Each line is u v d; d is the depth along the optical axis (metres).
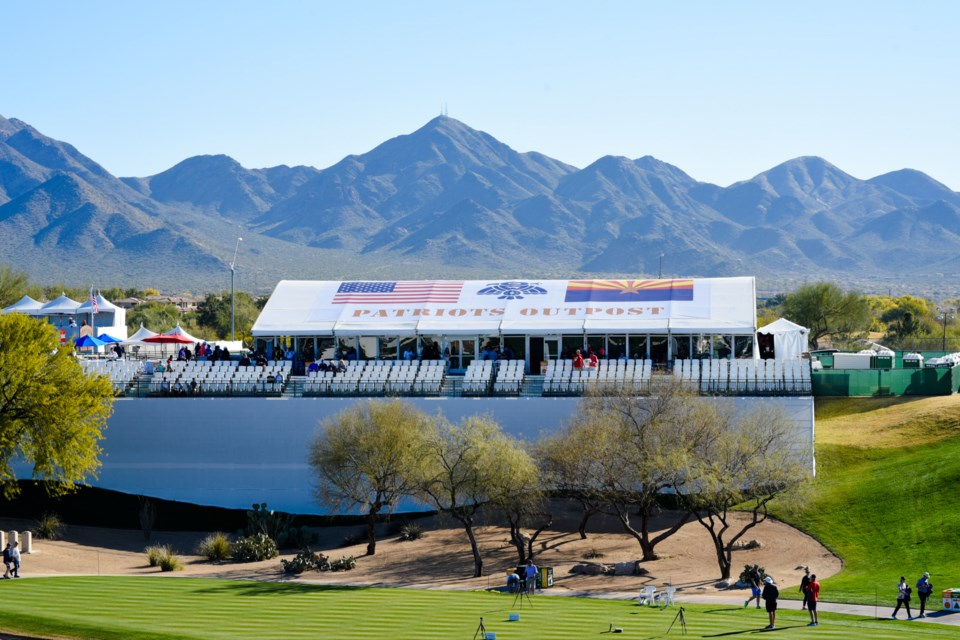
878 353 83.75
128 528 66.94
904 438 66.06
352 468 60.25
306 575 53.53
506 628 39.44
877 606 43.41
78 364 64.12
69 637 38.47
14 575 51.03
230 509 67.25
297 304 79.31
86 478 68.06
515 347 75.31
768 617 41.41
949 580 45.78
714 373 67.19
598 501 58.25
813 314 136.62
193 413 67.81
